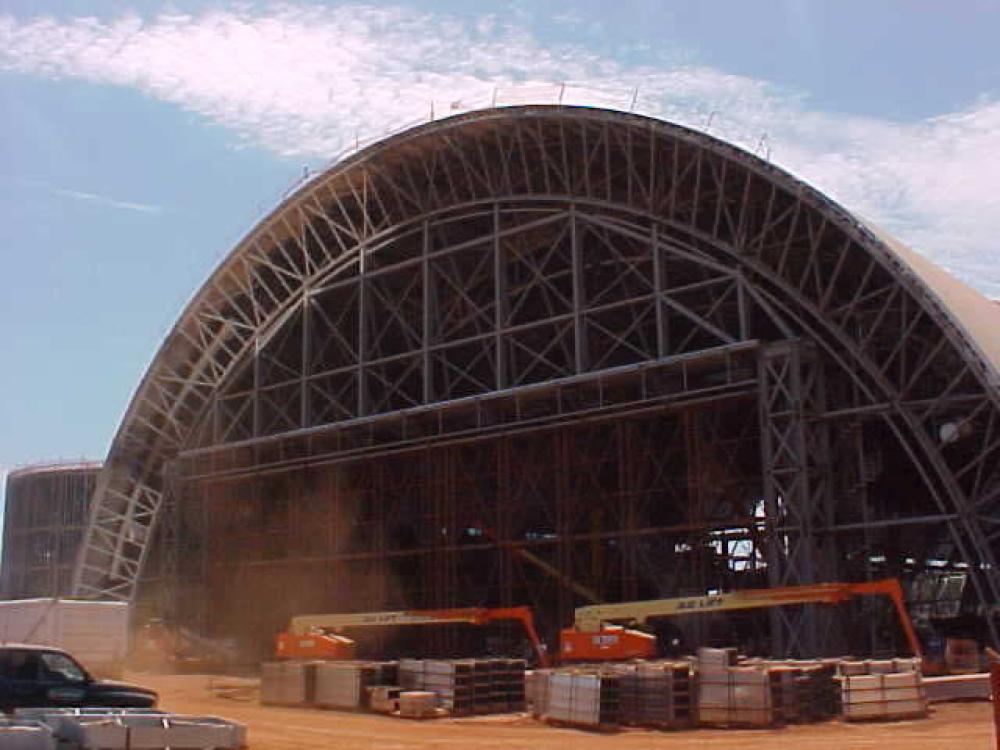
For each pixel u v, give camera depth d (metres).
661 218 52.62
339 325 66.69
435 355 59.12
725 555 52.50
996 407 42.12
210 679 49.66
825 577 45.41
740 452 55.09
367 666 35.72
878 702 30.02
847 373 48.62
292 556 64.44
